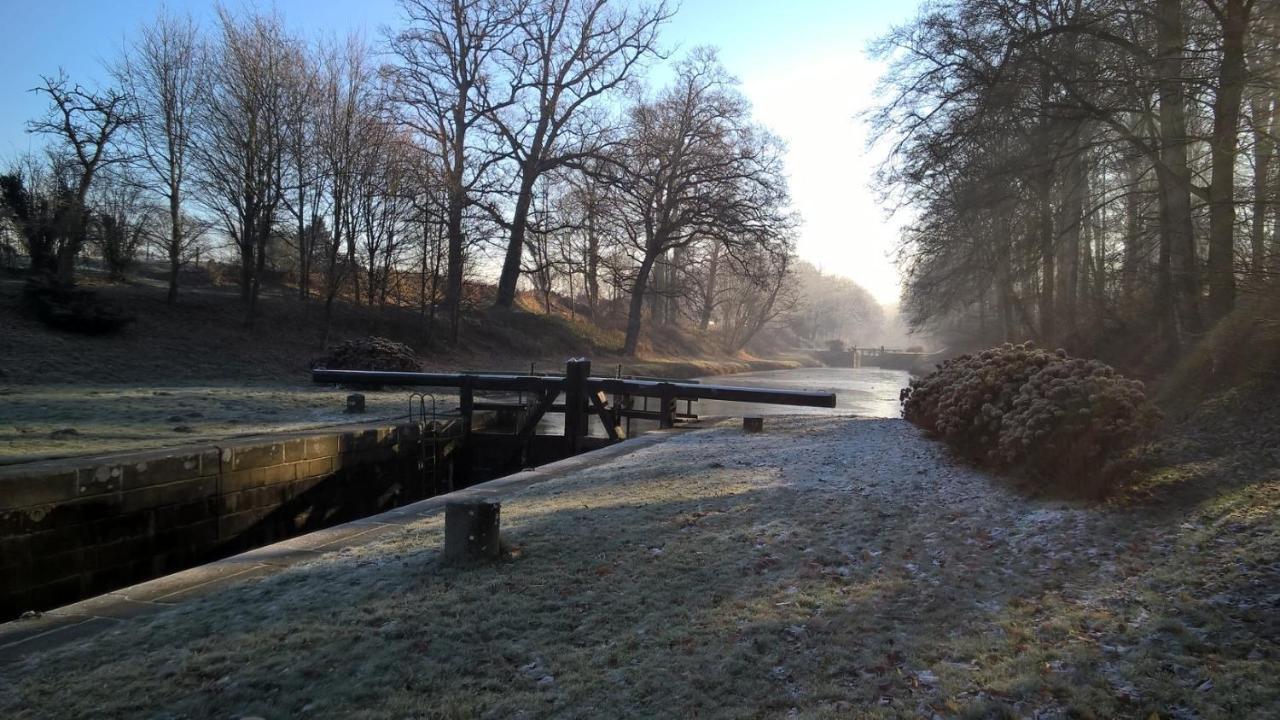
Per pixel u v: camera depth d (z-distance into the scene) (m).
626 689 4.15
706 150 47.12
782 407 33.19
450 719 3.90
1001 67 17.33
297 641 4.89
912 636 4.75
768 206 45.47
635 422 27.14
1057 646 4.46
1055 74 16.31
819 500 8.59
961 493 8.67
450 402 23.53
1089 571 5.75
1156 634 4.45
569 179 43.59
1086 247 30.28
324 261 35.75
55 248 28.84
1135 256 20.16
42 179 30.55
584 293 69.81
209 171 29.02
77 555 9.98
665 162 46.41
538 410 20.11
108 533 10.41
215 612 5.62
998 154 19.39
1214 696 3.68
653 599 5.52
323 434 14.70
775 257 46.88
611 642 4.79
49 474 9.62
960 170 19.95
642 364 46.81
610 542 7.01
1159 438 9.86
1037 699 3.84
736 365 66.50
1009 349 11.46
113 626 5.45
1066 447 8.20
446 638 4.88
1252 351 12.52
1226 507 6.68
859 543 6.85
